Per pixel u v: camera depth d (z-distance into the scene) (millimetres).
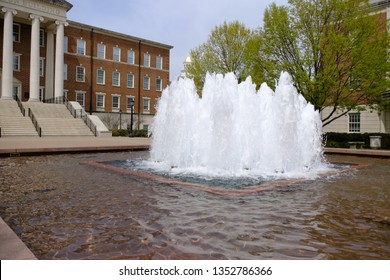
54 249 3223
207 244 3363
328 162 12250
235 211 4652
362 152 15031
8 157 12047
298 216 4461
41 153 13102
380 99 21203
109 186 6445
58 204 5008
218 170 8758
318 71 19828
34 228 3875
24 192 5875
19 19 34156
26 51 35156
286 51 20656
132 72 44625
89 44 40094
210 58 30688
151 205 4957
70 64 38469
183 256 3049
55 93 34281
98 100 41188
